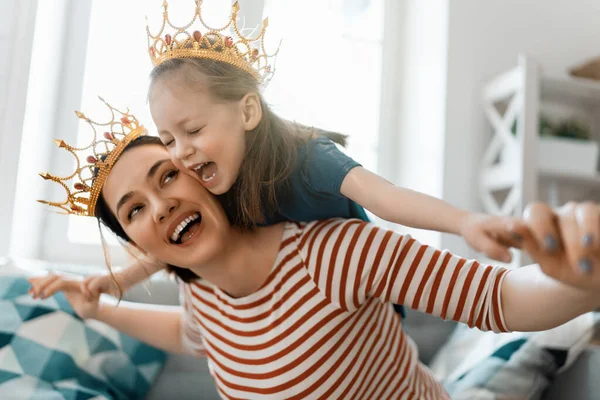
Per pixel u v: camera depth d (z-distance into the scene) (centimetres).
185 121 72
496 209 186
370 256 75
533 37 210
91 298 104
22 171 160
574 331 119
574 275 42
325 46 209
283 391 79
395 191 66
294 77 204
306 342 78
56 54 171
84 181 84
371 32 217
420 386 93
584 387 115
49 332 121
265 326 80
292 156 78
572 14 218
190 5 184
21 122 157
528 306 63
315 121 202
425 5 207
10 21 159
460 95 195
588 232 38
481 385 118
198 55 75
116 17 179
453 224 54
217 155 72
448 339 155
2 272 129
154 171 77
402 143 214
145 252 87
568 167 188
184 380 133
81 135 173
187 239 78
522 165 174
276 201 79
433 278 73
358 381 82
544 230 40
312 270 79
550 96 209
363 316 82
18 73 158
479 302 69
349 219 82
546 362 119
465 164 193
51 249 166
